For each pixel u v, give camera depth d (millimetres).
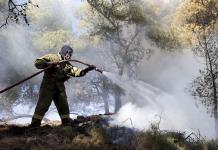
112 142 5742
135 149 5625
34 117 6035
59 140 5398
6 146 4980
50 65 6062
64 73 6301
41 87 6191
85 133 5832
